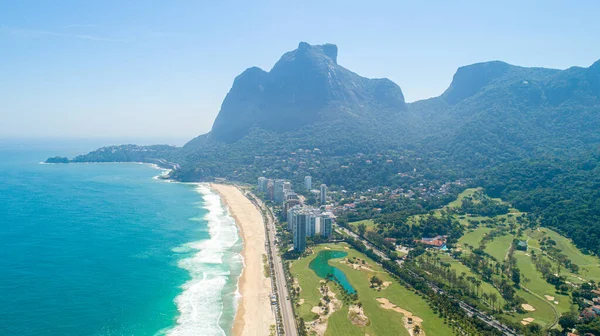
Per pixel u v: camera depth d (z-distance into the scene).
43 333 180.12
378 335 180.62
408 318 196.25
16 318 191.38
